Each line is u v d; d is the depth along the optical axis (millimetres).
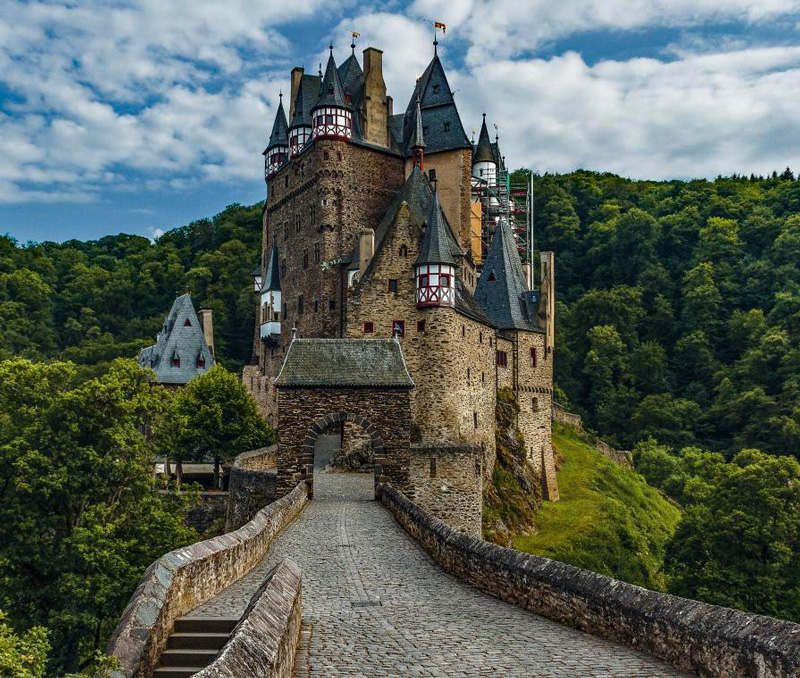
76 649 32562
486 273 73688
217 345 118188
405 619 14555
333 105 73500
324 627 13750
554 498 70875
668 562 48844
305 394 40188
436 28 79625
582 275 144625
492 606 15891
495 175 87562
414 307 58719
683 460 94438
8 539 35281
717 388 111438
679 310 131500
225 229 144875
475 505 45938
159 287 133250
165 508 39531
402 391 40438
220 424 63469
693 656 10859
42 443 36781
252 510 44875
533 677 10727
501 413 67688
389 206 76000
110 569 33500
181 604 13445
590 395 116062
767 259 134750
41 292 123250
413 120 78688
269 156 86250
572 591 14039
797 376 104500
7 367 39500
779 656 9281
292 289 79562
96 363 105000
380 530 27453
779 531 44875
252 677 8117
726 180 185750
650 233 140750
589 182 170375
